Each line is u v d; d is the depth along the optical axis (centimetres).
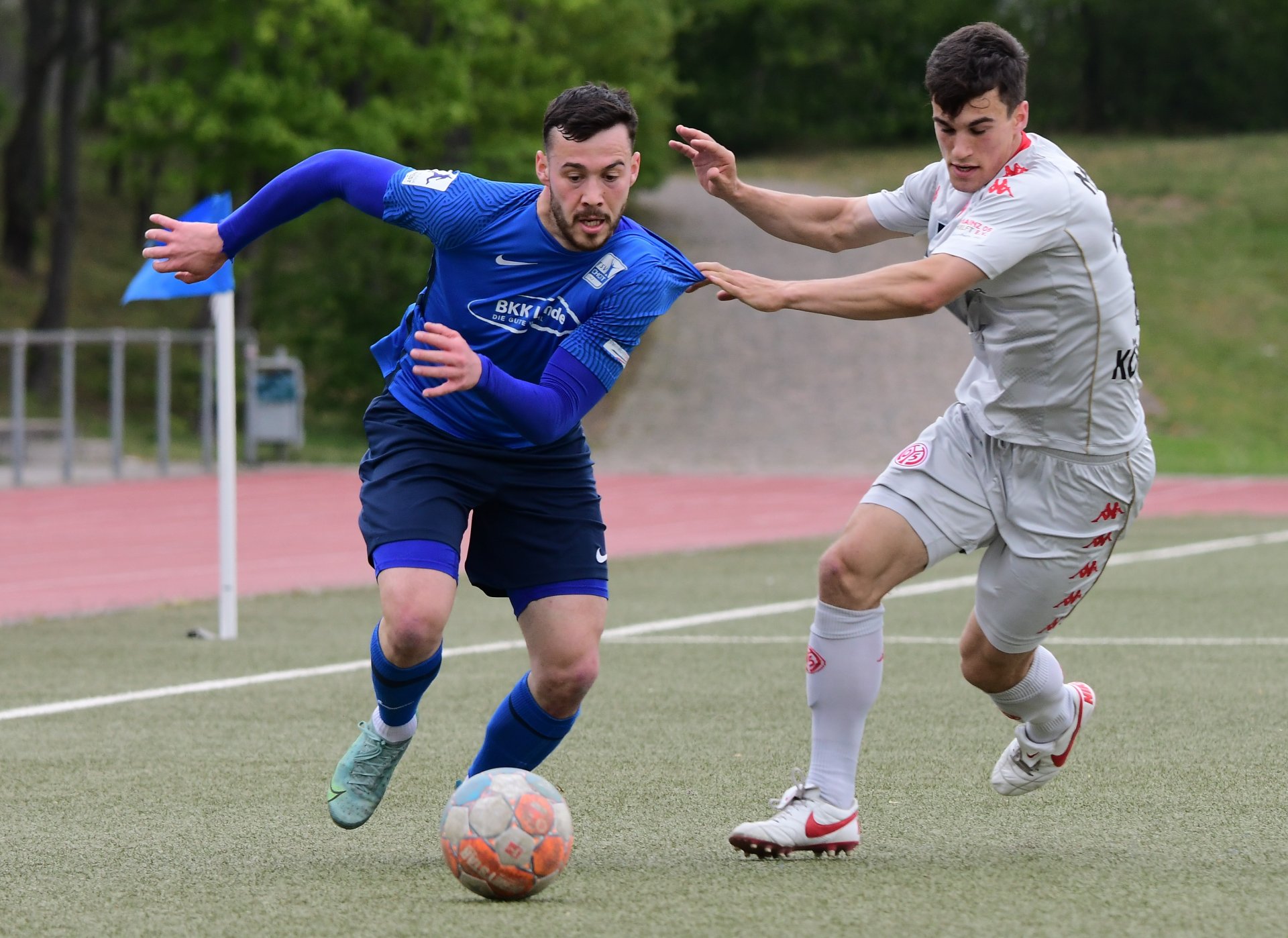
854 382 10319
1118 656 2734
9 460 8412
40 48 12138
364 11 8725
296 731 2097
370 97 9925
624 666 2661
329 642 3002
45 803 1669
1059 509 1427
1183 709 2222
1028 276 1375
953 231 1356
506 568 1465
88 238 13438
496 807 1241
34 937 1157
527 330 1398
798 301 1328
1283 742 1975
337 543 5203
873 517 1428
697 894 1268
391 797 1708
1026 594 1447
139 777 1805
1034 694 1520
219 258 1506
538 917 1194
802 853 1424
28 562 4672
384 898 1266
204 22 8756
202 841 1492
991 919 1184
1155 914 1198
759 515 6206
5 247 12300
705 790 1722
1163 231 13550
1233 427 9831
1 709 2278
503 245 1391
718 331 11306
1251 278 12431
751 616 3356
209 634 3064
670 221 14100
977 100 1351
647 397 10181
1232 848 1436
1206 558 4403
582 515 1466
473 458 1430
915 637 2983
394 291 9606
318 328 9781
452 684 2500
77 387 10194
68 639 3050
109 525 5806
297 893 1285
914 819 1575
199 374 10562
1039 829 1525
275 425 8538
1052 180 1358
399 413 1465
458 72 9212
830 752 1414
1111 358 1395
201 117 8706
